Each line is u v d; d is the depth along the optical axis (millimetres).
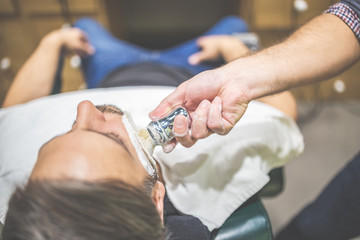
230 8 1368
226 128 373
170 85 704
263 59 386
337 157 1150
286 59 383
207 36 948
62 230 237
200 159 478
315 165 1132
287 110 633
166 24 1496
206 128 358
